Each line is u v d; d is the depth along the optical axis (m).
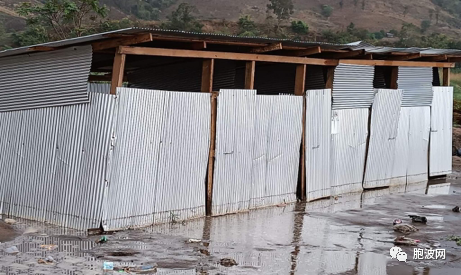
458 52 16.27
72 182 9.62
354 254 9.41
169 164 10.34
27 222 9.97
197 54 10.91
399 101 16.08
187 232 9.96
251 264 8.48
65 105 9.87
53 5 23.34
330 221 11.65
